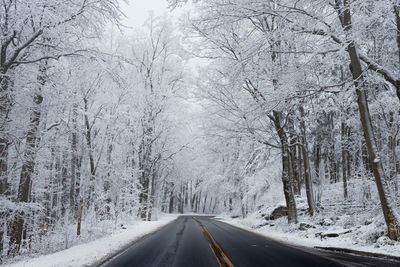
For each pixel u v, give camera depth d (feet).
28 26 33.06
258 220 82.28
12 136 34.19
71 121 48.57
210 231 57.47
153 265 22.65
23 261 27.04
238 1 40.11
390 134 55.16
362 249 31.60
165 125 104.53
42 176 57.67
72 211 71.97
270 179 103.96
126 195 80.59
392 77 37.09
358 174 66.23
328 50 38.68
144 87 102.27
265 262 24.25
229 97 66.13
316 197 81.05
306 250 32.91
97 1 32.50
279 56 48.98
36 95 39.40
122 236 45.83
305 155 67.62
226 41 61.52
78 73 46.42
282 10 38.68
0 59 31.35
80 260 23.99
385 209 34.58
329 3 37.32
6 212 35.22
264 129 68.08
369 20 35.14
